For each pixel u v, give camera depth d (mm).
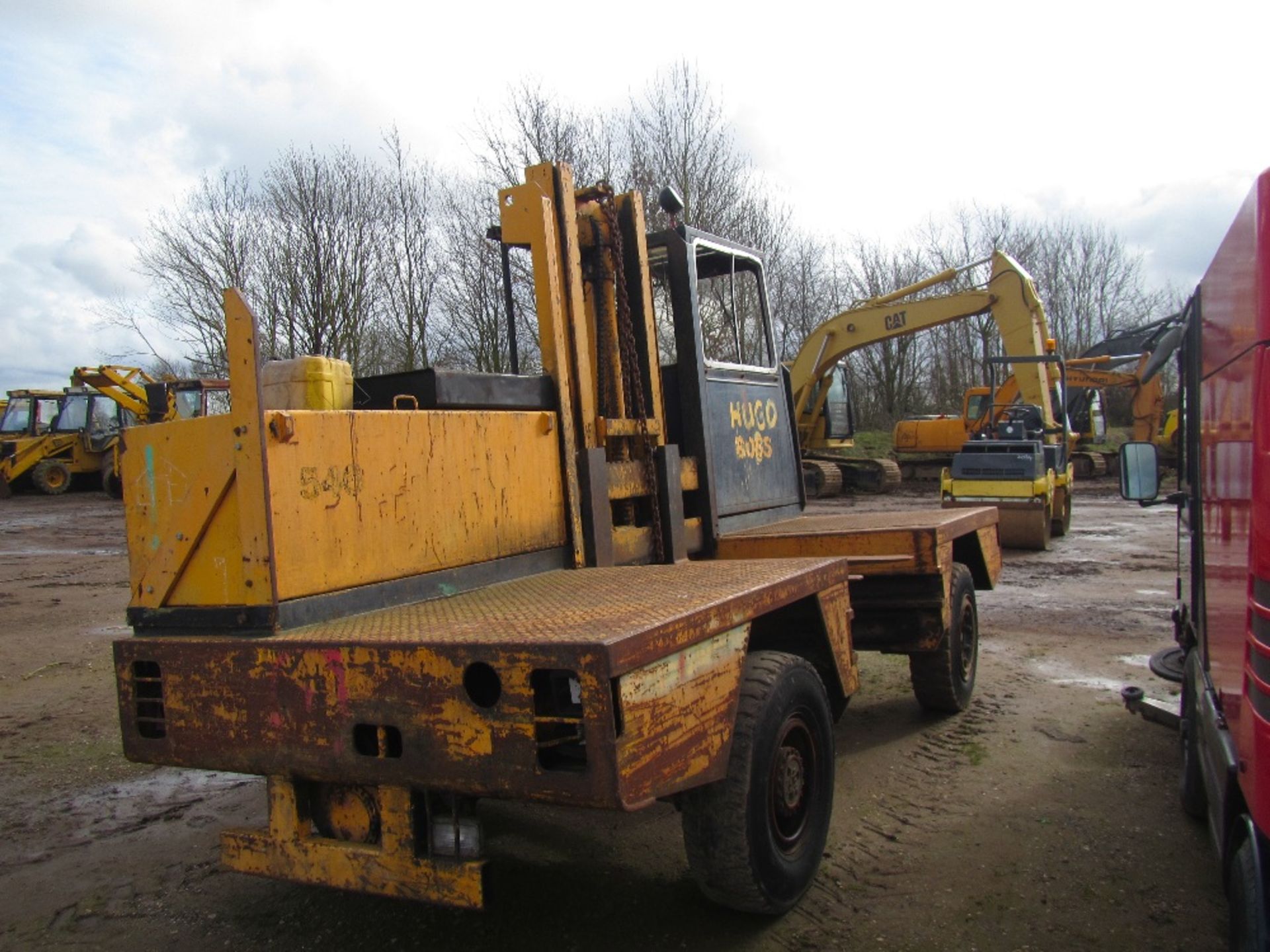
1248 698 2195
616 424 4234
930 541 4719
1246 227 2230
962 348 40562
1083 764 4668
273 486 2730
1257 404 2084
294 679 2619
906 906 3336
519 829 4070
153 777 4965
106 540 16250
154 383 21266
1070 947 3068
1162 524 15570
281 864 2783
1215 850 3600
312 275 18781
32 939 3301
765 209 21453
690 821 2986
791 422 5895
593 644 2281
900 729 5270
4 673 7242
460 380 3447
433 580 3217
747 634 3006
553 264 3955
